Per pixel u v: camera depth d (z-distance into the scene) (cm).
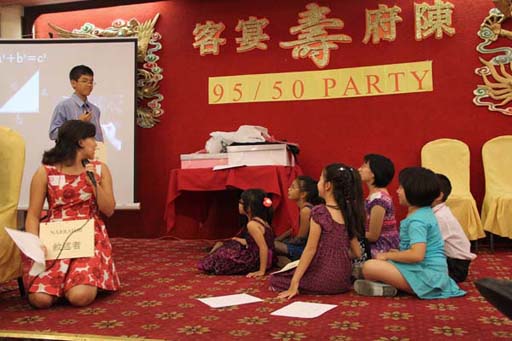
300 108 526
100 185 275
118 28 562
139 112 557
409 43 504
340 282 273
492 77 484
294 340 192
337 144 517
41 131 530
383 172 322
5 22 575
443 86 495
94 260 261
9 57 535
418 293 260
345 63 518
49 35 564
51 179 265
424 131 498
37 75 534
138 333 204
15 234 238
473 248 452
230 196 536
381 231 315
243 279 322
